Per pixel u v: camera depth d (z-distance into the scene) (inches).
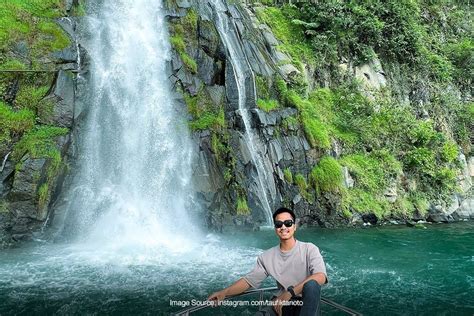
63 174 492.1
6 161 463.2
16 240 453.4
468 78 1042.7
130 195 538.9
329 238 562.9
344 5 879.7
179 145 573.9
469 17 1168.2
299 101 722.2
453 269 418.3
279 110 692.7
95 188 518.3
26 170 460.8
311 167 683.4
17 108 485.7
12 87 488.7
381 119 812.6
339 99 812.6
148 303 308.7
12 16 515.2
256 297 318.7
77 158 512.4
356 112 805.9
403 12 925.8
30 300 309.6
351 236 578.9
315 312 151.3
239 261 419.2
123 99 576.4
